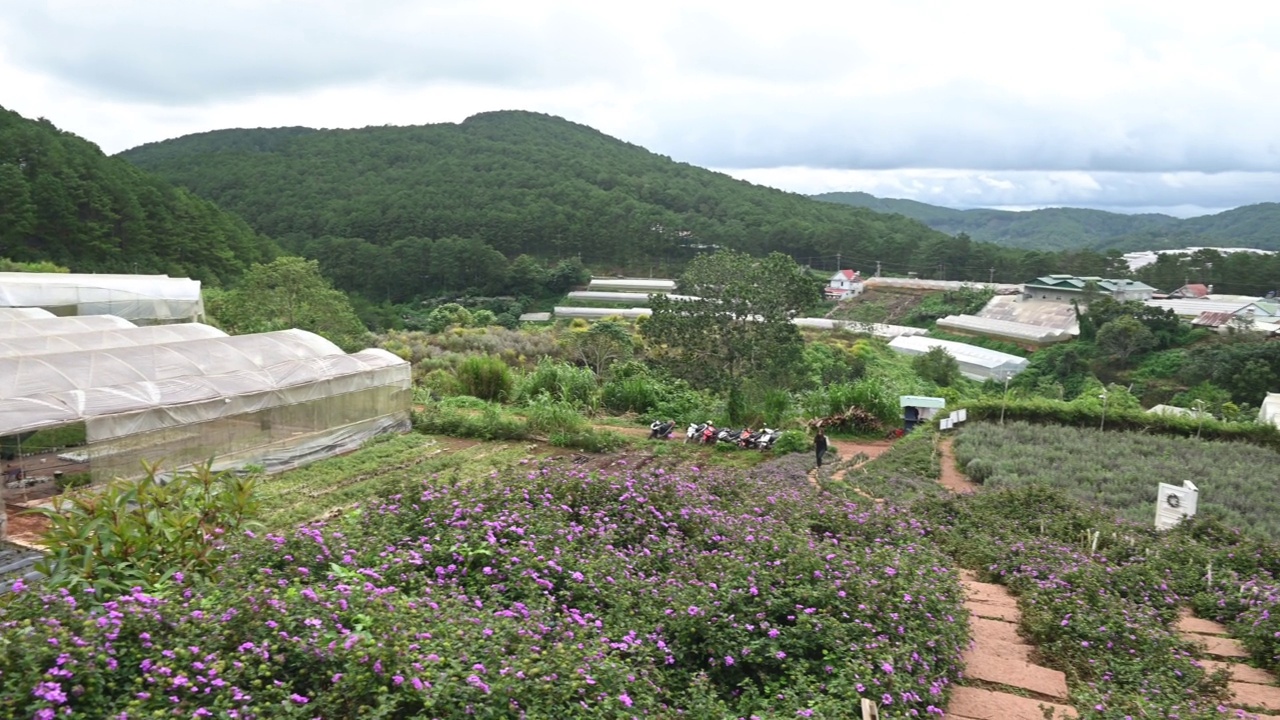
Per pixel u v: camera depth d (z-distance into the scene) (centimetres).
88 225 6581
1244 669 800
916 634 668
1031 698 677
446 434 2183
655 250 12762
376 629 500
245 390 1747
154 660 434
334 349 2153
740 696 607
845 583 716
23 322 2312
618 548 841
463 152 18900
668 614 652
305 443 1883
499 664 495
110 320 2527
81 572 568
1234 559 1138
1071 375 5988
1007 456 2097
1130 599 948
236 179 14612
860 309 9538
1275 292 9381
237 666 440
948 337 7875
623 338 4703
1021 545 1135
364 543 708
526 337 5138
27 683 383
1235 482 1894
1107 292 8250
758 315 3234
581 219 12762
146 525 644
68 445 1472
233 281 7300
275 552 656
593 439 2075
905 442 2328
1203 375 5375
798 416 2588
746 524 912
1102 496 1739
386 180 16000
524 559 701
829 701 549
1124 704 624
